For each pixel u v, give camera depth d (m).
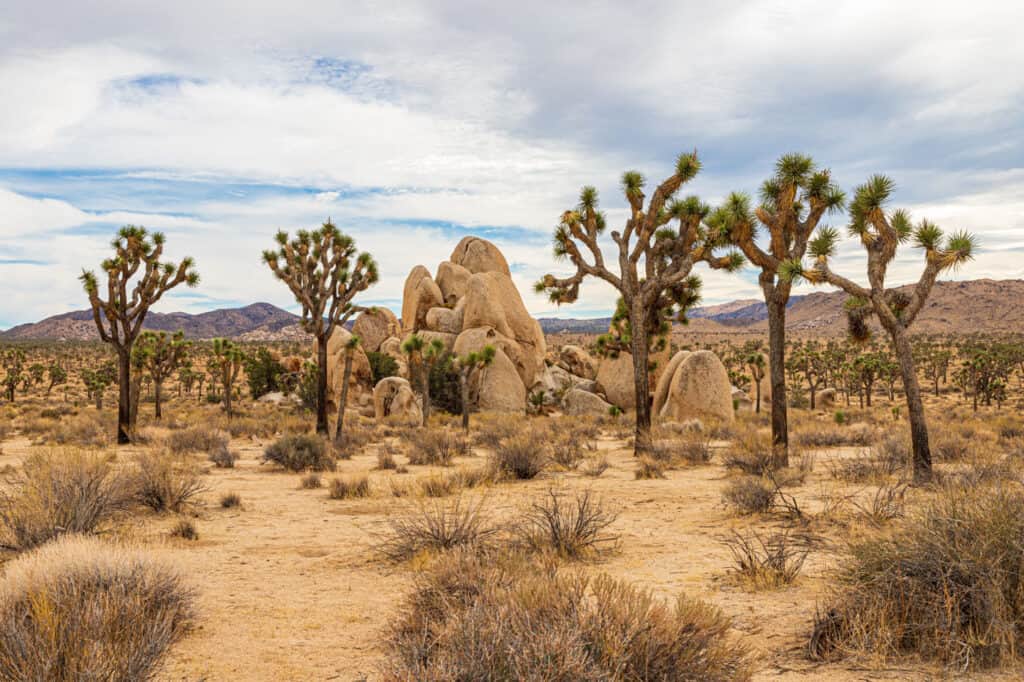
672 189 20.62
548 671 3.39
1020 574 4.54
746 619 5.27
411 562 7.35
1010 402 72.44
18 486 10.47
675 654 3.77
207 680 4.34
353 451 22.78
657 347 41.66
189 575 6.93
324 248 24.95
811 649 4.47
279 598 6.24
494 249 65.56
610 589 4.32
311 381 47.75
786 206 15.43
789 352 124.00
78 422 31.44
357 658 4.70
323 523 10.22
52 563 5.29
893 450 15.95
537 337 58.41
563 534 7.82
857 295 13.30
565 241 22.11
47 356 121.62
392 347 57.34
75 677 3.66
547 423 37.16
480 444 25.62
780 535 8.16
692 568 6.98
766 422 35.81
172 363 39.19
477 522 8.27
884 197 12.55
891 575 4.80
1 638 3.92
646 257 22.20
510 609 4.02
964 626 4.45
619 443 26.56
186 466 15.13
